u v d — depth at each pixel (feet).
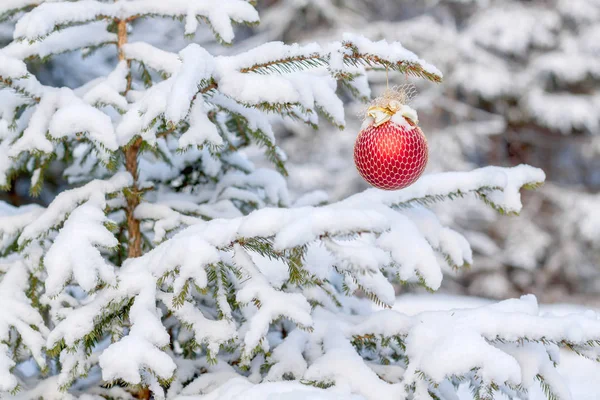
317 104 5.70
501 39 22.18
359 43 5.41
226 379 5.85
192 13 5.88
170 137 6.50
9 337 5.68
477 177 5.78
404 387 5.42
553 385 5.51
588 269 22.53
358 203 5.72
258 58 5.53
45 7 5.71
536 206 22.91
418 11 26.22
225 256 5.62
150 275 5.52
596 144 22.93
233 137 6.59
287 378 5.65
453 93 22.71
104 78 6.05
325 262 5.74
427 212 5.91
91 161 6.57
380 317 5.67
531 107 22.18
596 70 21.74
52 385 5.87
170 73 5.98
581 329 5.38
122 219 6.36
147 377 5.50
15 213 6.16
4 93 5.84
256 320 5.39
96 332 5.53
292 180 22.24
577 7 21.99
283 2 23.30
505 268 22.72
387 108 5.38
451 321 5.49
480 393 5.24
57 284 5.31
